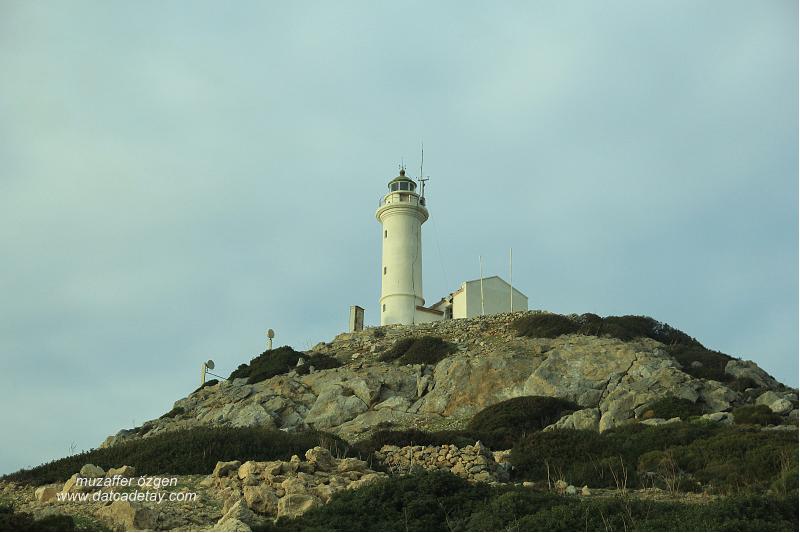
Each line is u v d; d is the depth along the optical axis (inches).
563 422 4045.3
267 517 2160.4
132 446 3191.4
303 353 6328.7
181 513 2156.7
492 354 5211.6
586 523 1881.2
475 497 2203.5
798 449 2637.8
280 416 5002.5
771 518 1865.2
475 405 4771.2
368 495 2159.2
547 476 2942.9
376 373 5349.4
